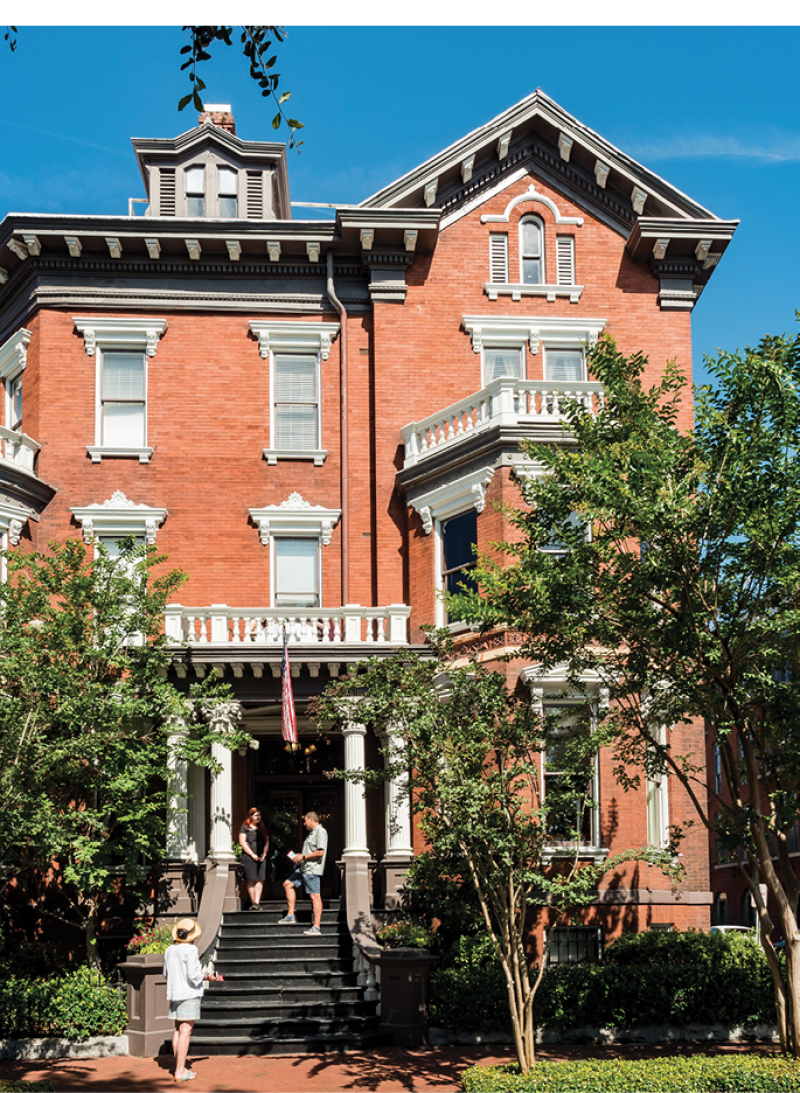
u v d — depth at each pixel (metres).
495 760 14.50
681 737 21.50
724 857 15.55
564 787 14.30
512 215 25.75
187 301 25.16
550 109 25.56
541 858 14.23
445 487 22.69
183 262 25.11
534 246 25.77
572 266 25.62
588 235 25.75
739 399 13.98
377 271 25.05
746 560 13.61
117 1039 16.50
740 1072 12.31
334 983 18.03
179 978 14.64
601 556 14.33
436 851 14.53
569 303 25.39
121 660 18.78
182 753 19.34
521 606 14.94
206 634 21.89
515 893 13.98
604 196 25.88
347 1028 16.83
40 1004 16.55
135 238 24.58
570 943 20.28
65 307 24.94
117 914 20.34
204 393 24.88
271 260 25.19
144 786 19.09
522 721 14.16
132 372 24.98
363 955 17.88
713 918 40.38
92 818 17.48
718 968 17.44
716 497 13.33
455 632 21.98
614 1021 16.98
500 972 17.22
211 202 26.55
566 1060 15.13
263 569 24.20
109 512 23.97
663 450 13.74
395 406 24.64
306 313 25.44
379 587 23.80
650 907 20.56
